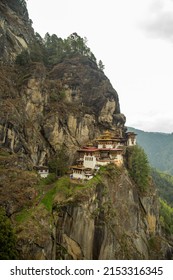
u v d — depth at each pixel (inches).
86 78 4109.3
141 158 3393.2
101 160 3129.9
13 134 2807.6
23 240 1829.5
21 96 3253.0
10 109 2901.1
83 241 2260.1
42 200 2365.9
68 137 3449.8
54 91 3654.0
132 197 3070.9
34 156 3034.0
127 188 3029.0
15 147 2802.7
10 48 3860.7
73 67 4133.9
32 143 3036.4
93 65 4407.0
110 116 4047.7
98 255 2324.1
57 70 4050.2
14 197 2185.0
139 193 3292.3
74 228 2261.3
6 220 1782.7
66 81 3924.7
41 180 2780.5
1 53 3553.2
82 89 3991.1
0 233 1647.4
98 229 2397.9
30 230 1929.1
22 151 2859.3
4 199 2112.5
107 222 2464.3
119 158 3238.2
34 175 2605.8
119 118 4224.9
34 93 3309.5
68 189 2498.8
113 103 4109.3
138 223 3041.3
